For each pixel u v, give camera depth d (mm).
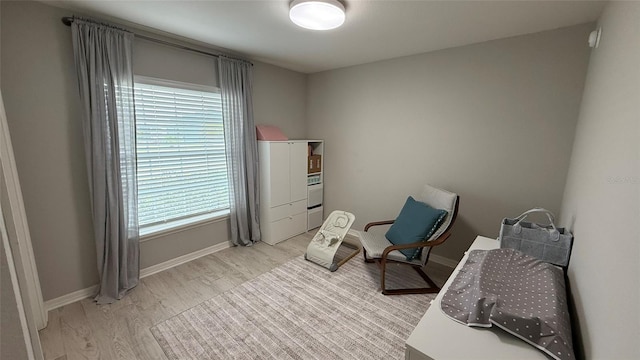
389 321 2012
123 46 2166
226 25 2189
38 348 431
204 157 2938
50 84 1934
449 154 2824
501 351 1019
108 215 2176
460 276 1493
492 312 1101
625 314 682
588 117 1687
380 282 2535
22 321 377
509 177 2500
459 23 2088
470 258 1668
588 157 1476
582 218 1396
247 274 2658
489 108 2533
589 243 1171
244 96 3074
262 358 1688
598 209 1105
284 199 3459
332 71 3682
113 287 2221
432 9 1859
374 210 3529
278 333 1885
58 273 2092
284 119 3738
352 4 1793
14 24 1771
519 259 1500
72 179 2092
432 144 2926
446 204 2445
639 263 637
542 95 2266
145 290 2369
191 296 2291
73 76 2018
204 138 2910
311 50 2828
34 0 1809
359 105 3473
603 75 1411
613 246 856
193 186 2883
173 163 2691
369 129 3422
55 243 2057
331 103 3760
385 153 3318
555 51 2176
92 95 2021
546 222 2354
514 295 1239
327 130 3865
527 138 2371
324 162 3969
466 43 2553
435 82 2822
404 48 2729
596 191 1182
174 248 2791
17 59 1799
